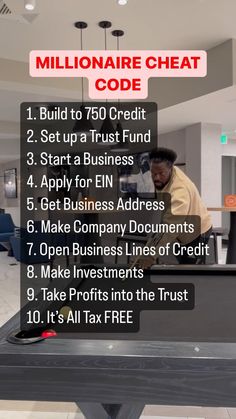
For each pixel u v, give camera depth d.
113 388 0.93
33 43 3.73
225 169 8.21
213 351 0.95
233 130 6.86
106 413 1.21
